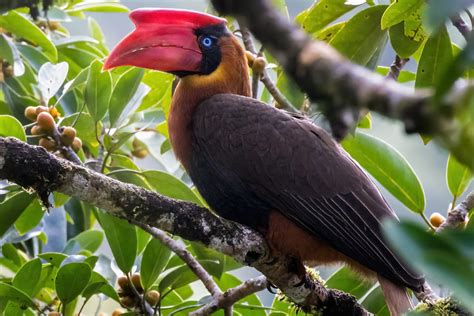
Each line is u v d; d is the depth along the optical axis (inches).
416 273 359.3
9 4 225.8
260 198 390.3
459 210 378.6
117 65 413.7
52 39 508.4
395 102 155.9
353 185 384.8
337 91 162.4
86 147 477.7
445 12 139.5
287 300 399.5
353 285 406.9
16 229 420.8
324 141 400.5
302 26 405.7
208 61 431.8
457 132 149.4
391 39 373.7
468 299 146.6
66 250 443.8
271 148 394.0
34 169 304.7
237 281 431.8
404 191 406.3
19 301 363.9
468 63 143.4
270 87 437.7
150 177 413.7
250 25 163.0
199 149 410.6
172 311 406.9
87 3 487.5
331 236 375.9
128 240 384.5
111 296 385.1
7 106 479.8
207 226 338.6
